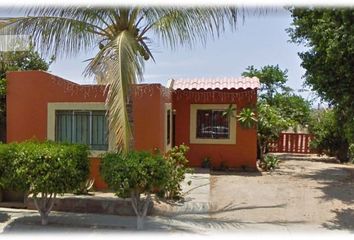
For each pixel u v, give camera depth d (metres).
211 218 7.41
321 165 14.79
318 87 7.54
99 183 9.07
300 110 18.45
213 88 12.92
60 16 7.30
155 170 6.42
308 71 7.77
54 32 7.32
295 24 8.62
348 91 7.14
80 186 7.19
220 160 13.37
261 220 7.28
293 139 18.78
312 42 7.39
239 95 13.27
